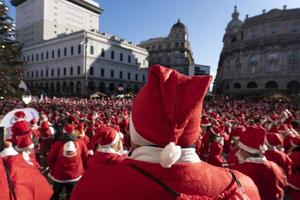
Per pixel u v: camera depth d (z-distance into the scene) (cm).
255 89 6481
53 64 7569
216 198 149
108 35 7450
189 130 153
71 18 9981
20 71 1301
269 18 6525
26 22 9888
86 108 2845
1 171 279
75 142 620
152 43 10644
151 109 152
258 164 385
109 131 506
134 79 8062
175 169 152
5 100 1526
